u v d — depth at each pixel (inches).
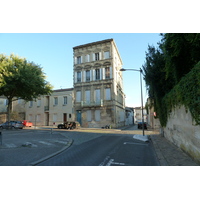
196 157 223.1
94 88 1156.5
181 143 306.0
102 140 481.7
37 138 509.0
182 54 310.0
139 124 1093.1
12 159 249.9
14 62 768.3
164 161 239.1
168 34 286.5
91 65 1190.9
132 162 241.3
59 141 446.0
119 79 1354.6
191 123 239.8
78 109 1184.2
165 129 494.9
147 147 374.6
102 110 1109.1
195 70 190.7
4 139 480.1
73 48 1266.0
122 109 1439.5
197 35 236.7
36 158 257.3
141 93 575.5
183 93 242.7
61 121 1227.9
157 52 503.2
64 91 1249.4
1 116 1390.3
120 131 824.3
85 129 965.8
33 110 1374.3
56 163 234.1
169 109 403.2
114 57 1179.9
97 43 1189.7
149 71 512.4
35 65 875.4
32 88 802.2
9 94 849.5
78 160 251.0
